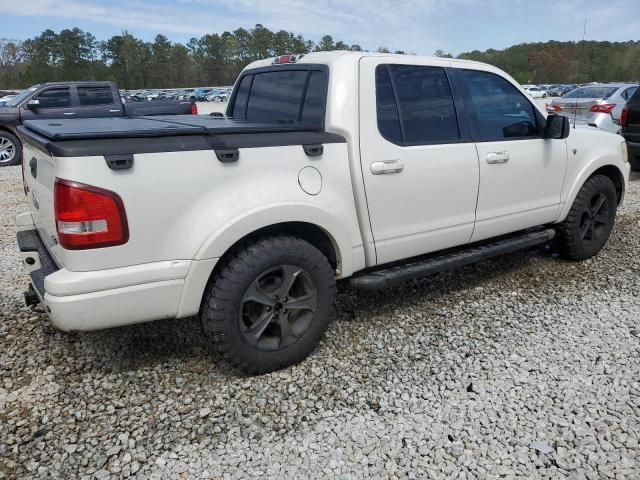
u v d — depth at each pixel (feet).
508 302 13.70
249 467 7.98
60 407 9.41
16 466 8.00
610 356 10.93
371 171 10.88
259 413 9.25
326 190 10.32
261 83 13.08
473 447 8.34
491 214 13.41
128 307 8.72
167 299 9.00
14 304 13.51
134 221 8.49
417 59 12.02
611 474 7.75
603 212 16.72
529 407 9.29
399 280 11.63
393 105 11.40
